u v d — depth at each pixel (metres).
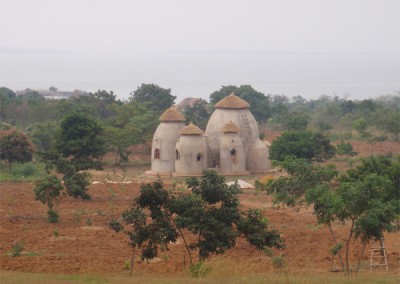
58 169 96.50
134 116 163.75
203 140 128.62
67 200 99.44
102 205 94.69
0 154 135.38
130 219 49.38
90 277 47.69
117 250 65.44
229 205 51.91
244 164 130.50
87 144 122.38
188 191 103.81
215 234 49.47
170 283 43.88
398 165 76.69
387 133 190.38
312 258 62.62
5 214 87.25
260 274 49.34
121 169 142.50
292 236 72.69
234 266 52.22
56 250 65.31
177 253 63.78
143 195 49.75
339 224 80.31
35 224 80.19
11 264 57.66
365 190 51.31
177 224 49.28
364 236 51.31
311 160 129.62
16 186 116.19
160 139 132.12
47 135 162.00
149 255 50.50
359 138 190.12
